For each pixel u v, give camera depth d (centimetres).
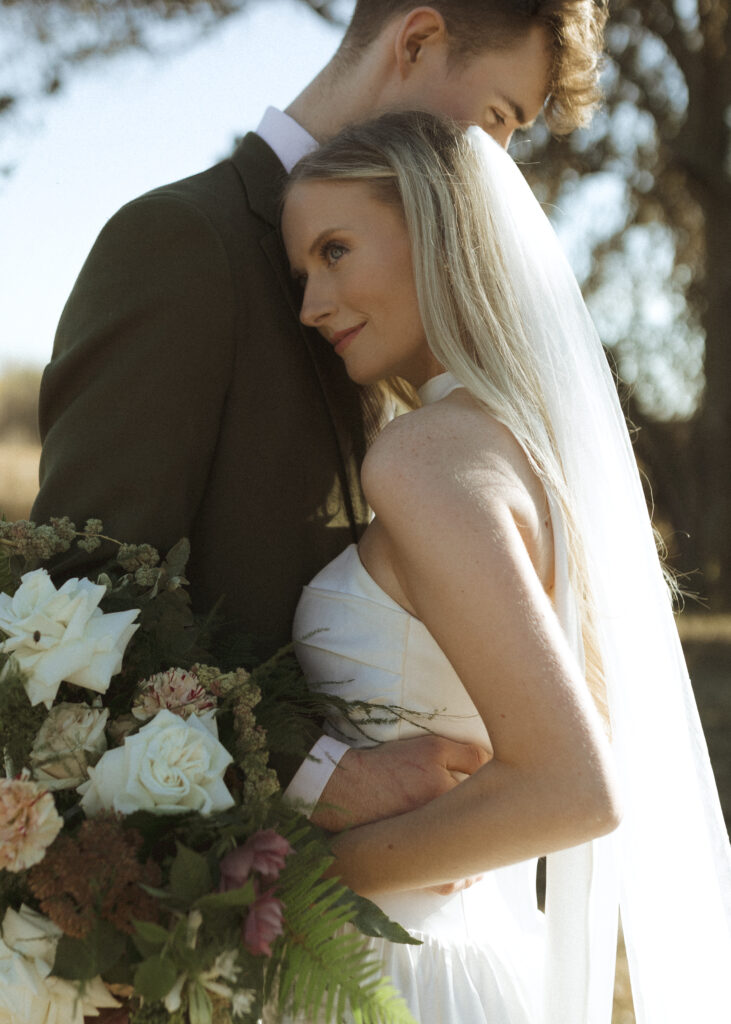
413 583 133
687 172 977
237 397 157
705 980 147
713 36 964
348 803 142
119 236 156
